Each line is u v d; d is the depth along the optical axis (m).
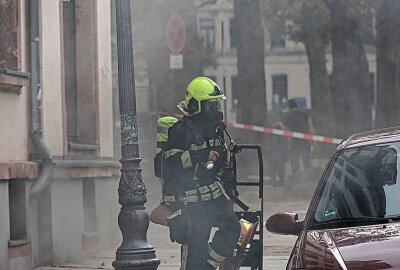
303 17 51.16
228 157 14.17
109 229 25.25
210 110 13.88
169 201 14.10
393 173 12.04
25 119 19.86
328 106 60.78
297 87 102.25
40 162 19.92
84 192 23.81
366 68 52.97
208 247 13.95
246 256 14.40
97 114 25.05
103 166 24.50
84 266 20.44
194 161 13.84
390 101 48.28
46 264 20.42
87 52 24.94
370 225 11.18
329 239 10.73
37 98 20.08
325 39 53.91
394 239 10.28
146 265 15.33
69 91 24.59
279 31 56.69
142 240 15.45
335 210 11.75
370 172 12.16
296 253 10.80
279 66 102.38
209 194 13.88
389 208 11.52
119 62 15.75
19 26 19.55
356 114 52.56
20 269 18.84
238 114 45.97
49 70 21.30
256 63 45.56
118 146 33.22
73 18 24.91
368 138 12.98
